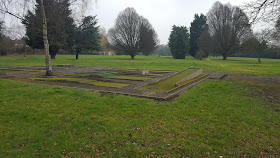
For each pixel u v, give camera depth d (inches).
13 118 239.6
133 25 1861.5
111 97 329.4
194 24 2465.6
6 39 1473.9
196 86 431.2
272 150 175.6
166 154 168.9
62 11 690.8
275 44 1277.1
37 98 318.3
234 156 167.3
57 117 244.4
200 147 178.7
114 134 201.5
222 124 226.8
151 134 202.7
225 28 1998.0
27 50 2196.1
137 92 375.9
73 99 315.0
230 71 821.2
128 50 1895.9
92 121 233.3
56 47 1513.3
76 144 182.7
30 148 176.2
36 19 643.5
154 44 1988.2
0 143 182.4
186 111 266.4
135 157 164.6
